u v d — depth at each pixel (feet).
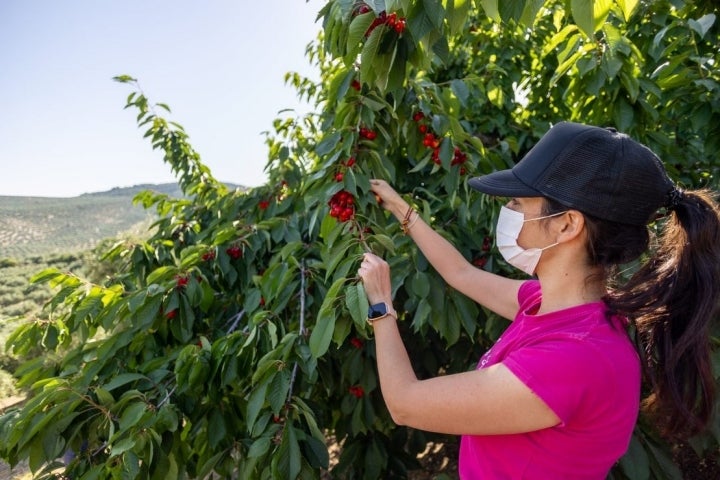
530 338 3.02
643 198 2.92
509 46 11.55
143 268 10.55
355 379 7.26
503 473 3.00
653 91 6.69
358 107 5.59
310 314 7.19
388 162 5.95
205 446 6.65
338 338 4.89
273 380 5.21
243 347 5.65
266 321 6.25
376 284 3.98
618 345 2.86
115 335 6.86
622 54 6.48
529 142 10.44
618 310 2.96
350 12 4.19
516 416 2.68
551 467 2.82
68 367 6.94
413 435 10.30
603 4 3.39
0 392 21.75
